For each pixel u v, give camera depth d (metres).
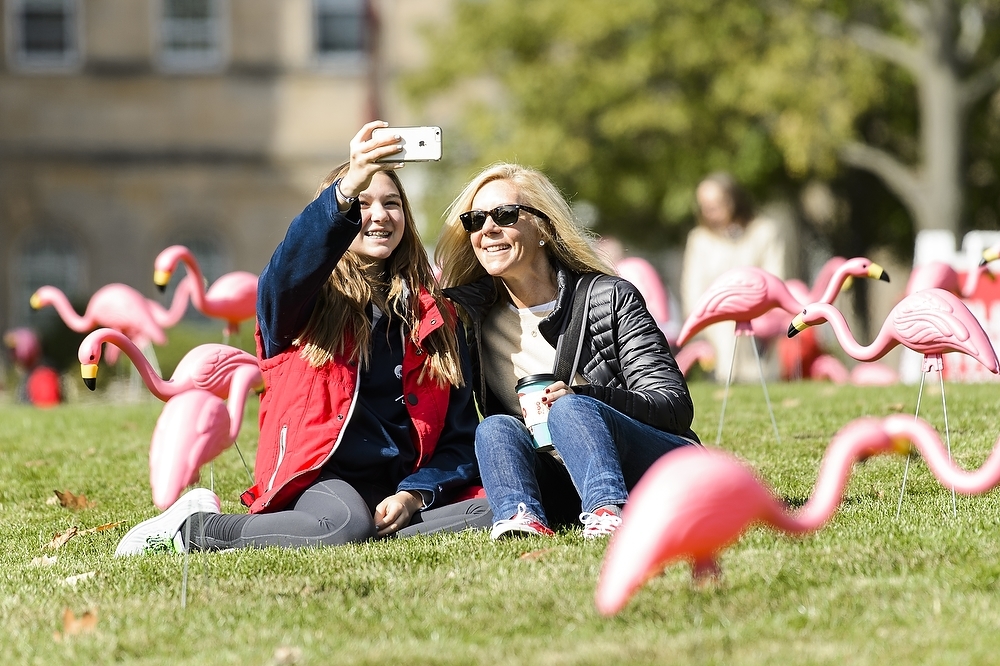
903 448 6.36
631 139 42.28
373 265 10.07
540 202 9.96
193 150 56.09
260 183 56.34
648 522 5.54
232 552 9.21
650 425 9.38
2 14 55.16
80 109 55.66
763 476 11.85
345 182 9.05
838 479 6.10
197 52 56.22
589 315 9.78
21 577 9.27
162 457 7.09
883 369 24.89
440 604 7.65
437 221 44.09
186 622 7.55
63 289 55.84
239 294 17.80
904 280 49.69
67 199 55.59
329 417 9.71
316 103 56.50
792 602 7.24
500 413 10.03
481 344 10.15
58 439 16.80
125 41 55.81
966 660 6.11
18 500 13.04
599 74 41.22
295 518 9.42
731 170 41.31
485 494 9.88
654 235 47.69
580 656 6.42
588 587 7.68
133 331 20.19
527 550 8.70
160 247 56.09
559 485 9.75
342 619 7.45
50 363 30.78
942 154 40.38
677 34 40.03
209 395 7.37
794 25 39.81
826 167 39.88
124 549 9.78
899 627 6.74
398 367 9.98
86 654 7.02
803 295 19.88
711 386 20.88
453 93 53.06
